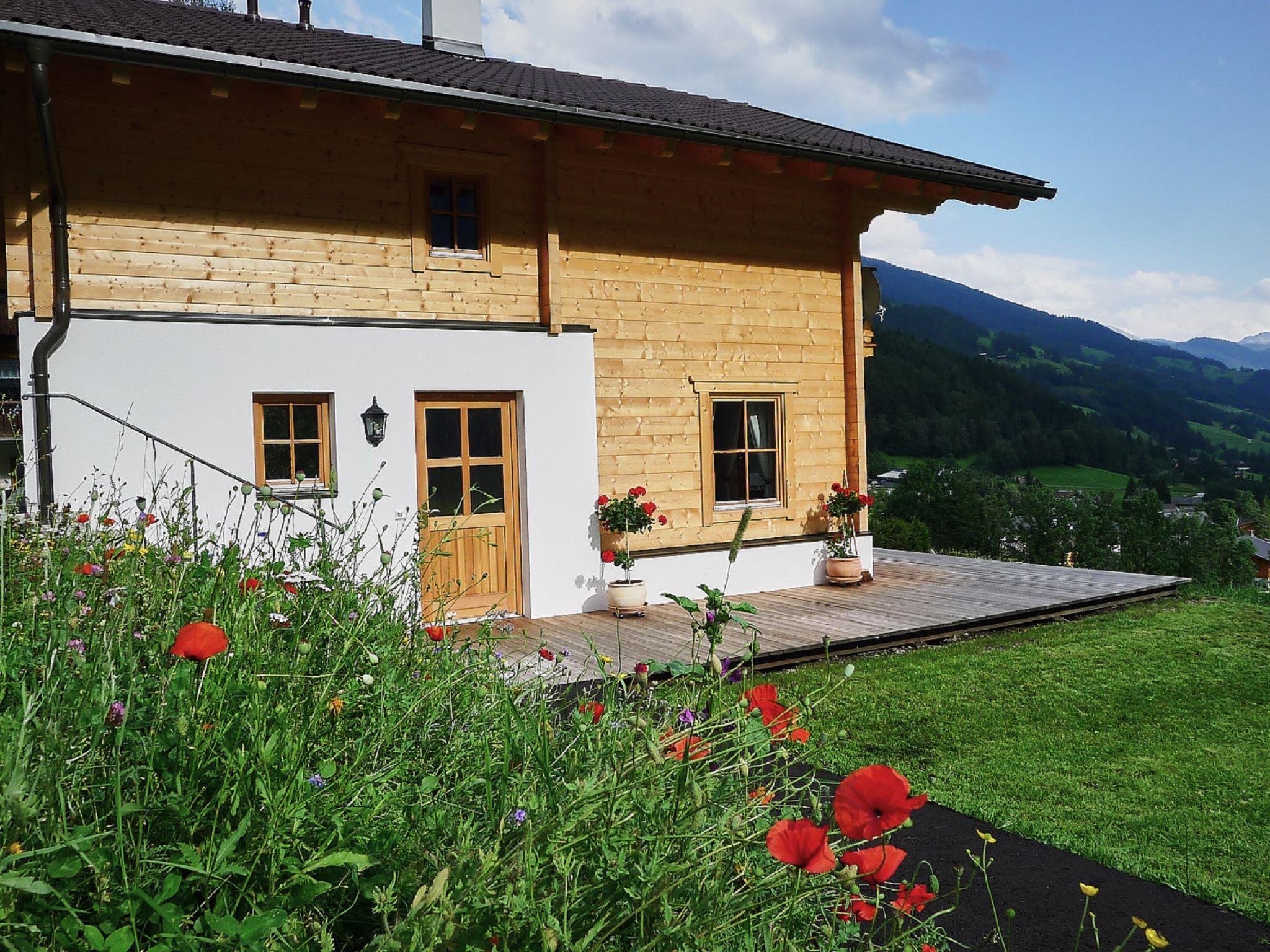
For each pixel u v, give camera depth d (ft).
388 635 8.95
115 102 22.53
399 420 25.17
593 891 4.63
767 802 5.61
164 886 4.14
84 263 22.17
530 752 5.62
